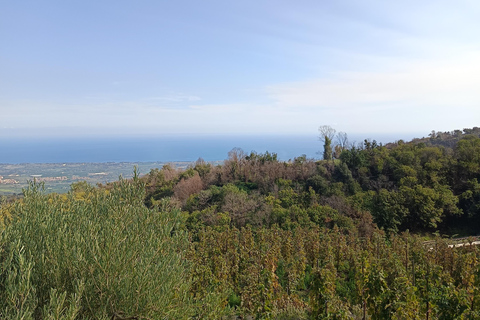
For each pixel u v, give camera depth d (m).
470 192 31.62
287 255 19.41
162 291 6.54
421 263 15.85
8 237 6.95
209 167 51.38
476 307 9.97
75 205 9.59
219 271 16.08
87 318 5.67
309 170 41.56
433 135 63.28
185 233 9.55
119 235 7.10
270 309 11.59
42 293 6.24
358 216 30.11
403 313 9.07
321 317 10.70
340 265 19.05
